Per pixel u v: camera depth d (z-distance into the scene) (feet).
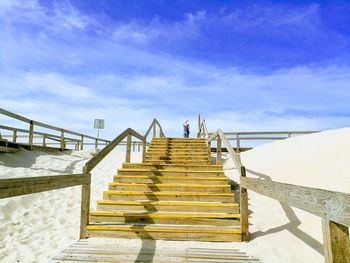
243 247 11.27
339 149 19.62
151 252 10.59
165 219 13.43
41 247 11.39
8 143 26.96
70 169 26.61
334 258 5.16
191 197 15.65
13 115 25.98
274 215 13.88
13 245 11.52
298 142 26.91
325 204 5.39
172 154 26.89
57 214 15.94
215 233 12.08
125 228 12.39
